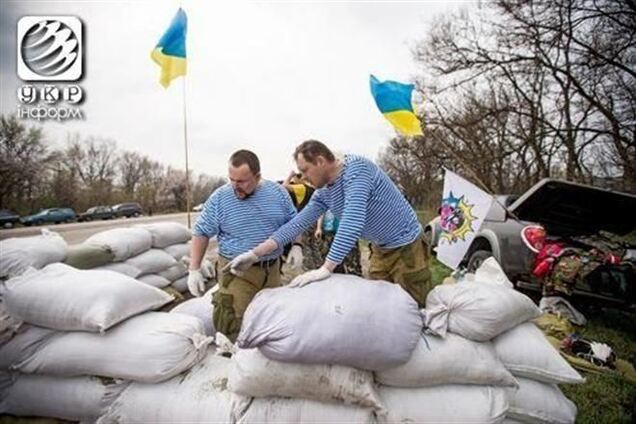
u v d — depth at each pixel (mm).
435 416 1826
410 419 1816
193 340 2064
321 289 1896
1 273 2666
